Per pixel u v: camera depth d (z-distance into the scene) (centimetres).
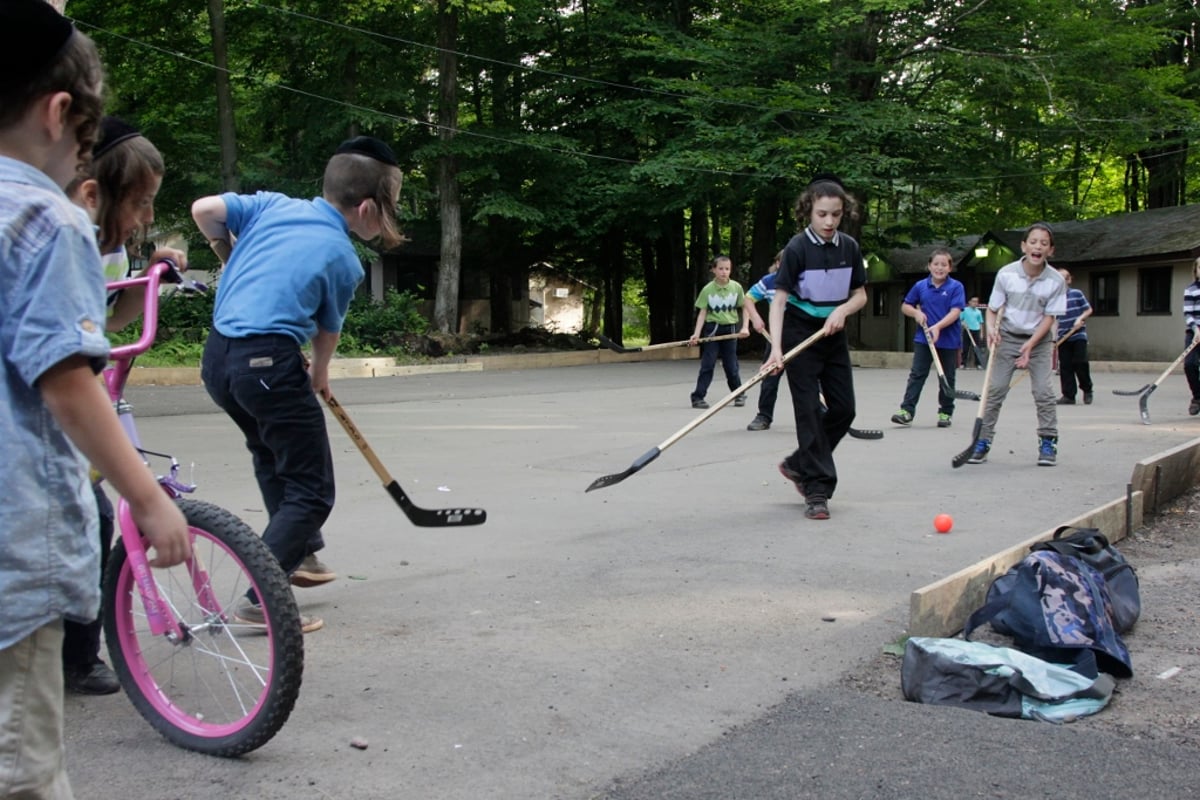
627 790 282
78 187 260
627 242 3347
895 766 295
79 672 353
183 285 325
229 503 677
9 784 179
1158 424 1119
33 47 176
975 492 711
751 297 1050
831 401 641
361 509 661
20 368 175
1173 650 394
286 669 292
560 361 2630
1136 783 284
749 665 381
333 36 2461
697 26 2925
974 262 3388
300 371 390
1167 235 2869
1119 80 2597
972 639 398
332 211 405
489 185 2800
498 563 525
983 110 2795
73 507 185
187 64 2462
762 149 2409
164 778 290
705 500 692
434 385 1820
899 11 2453
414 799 278
